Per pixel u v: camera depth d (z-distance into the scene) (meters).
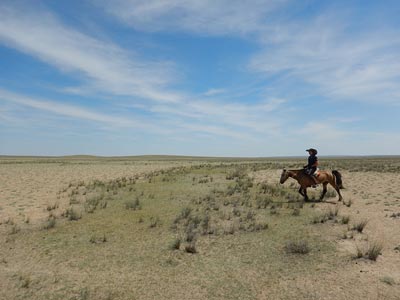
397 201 17.89
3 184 25.38
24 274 8.12
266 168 44.78
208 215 14.34
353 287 7.45
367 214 14.61
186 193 20.41
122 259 9.20
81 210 15.47
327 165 56.56
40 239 10.97
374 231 11.81
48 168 46.88
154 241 10.80
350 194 20.75
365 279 7.85
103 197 19.00
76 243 10.57
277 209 15.76
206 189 22.17
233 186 23.81
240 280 7.88
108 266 8.69
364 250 9.82
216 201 17.75
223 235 11.49
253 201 17.88
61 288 7.40
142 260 9.13
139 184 25.08
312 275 8.12
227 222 13.30
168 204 16.91
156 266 8.72
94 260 9.11
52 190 22.48
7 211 15.19
